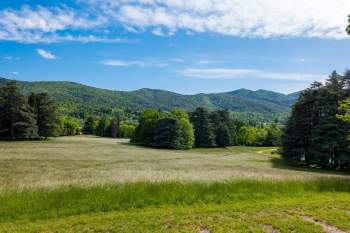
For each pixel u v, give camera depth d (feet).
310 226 28.53
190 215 31.48
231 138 324.39
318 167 142.92
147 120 283.38
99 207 34.40
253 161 163.84
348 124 129.18
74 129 426.92
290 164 151.84
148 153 194.80
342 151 132.26
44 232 26.37
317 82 147.54
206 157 185.98
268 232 27.20
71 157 142.20
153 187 40.88
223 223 28.96
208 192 41.50
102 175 81.76
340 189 48.37
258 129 378.32
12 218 30.76
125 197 37.22
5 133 252.42
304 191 46.19
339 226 28.96
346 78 140.87
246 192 43.04
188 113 331.57
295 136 145.69
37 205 33.47
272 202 38.27
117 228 27.32
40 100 281.13
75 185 42.60
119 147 234.38
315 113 142.61
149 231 26.61
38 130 275.39
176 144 261.65
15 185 54.75
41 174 83.20
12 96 250.57
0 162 110.22
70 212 32.68
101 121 453.99
